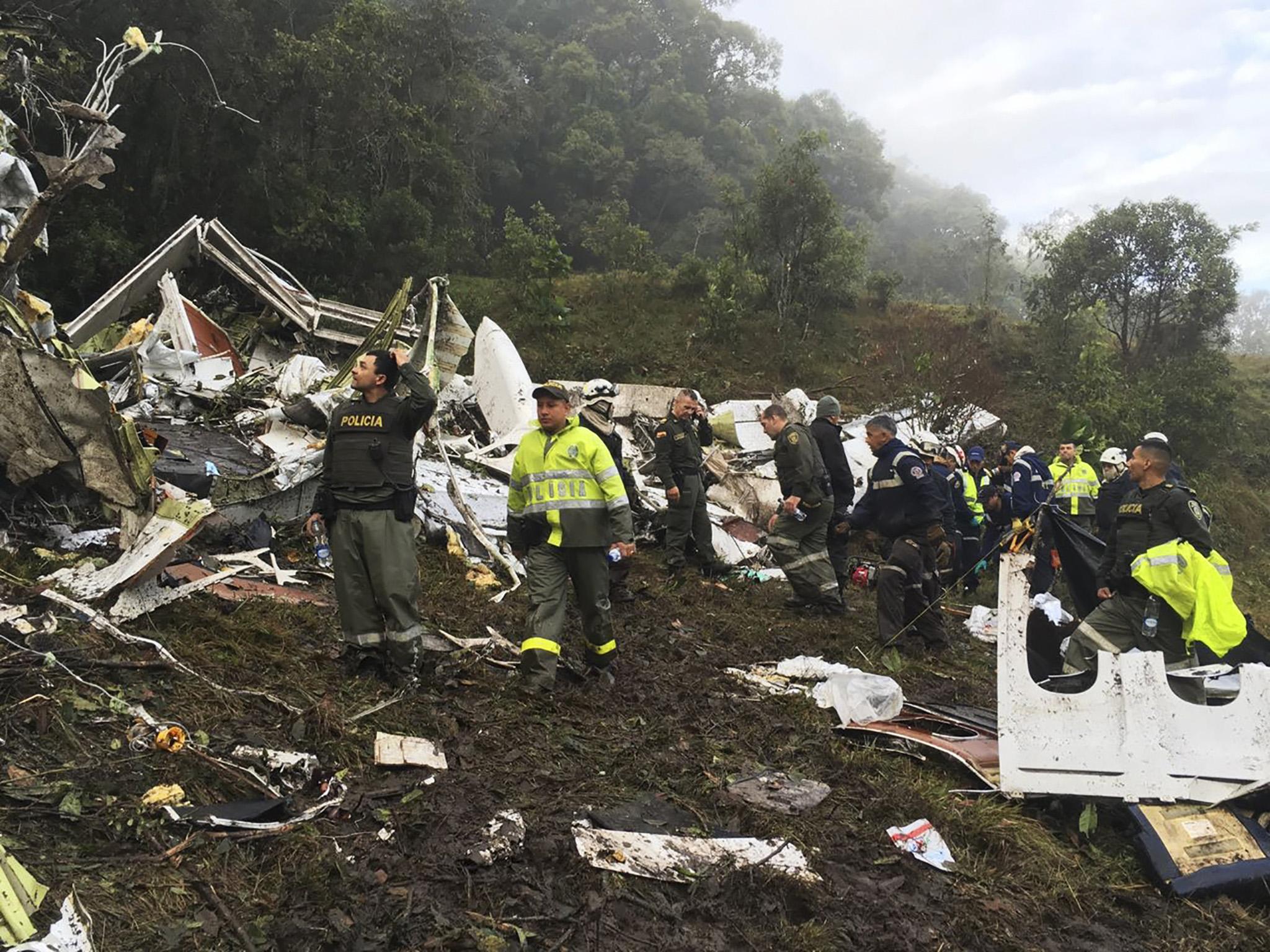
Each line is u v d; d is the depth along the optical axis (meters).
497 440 10.60
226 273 13.85
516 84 50.75
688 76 66.50
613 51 63.59
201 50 19.25
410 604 4.35
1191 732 4.20
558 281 25.77
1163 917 3.59
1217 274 20.30
